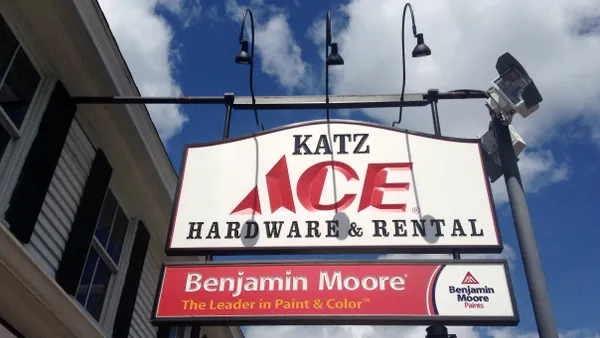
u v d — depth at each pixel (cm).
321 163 526
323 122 559
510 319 405
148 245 859
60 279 591
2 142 545
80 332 598
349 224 482
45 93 607
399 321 410
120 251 780
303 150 538
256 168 527
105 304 727
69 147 647
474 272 431
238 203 504
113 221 773
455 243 466
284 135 550
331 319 411
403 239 470
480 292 421
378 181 510
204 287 436
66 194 631
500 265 434
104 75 660
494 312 411
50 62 618
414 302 418
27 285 510
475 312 411
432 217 482
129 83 711
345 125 555
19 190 536
